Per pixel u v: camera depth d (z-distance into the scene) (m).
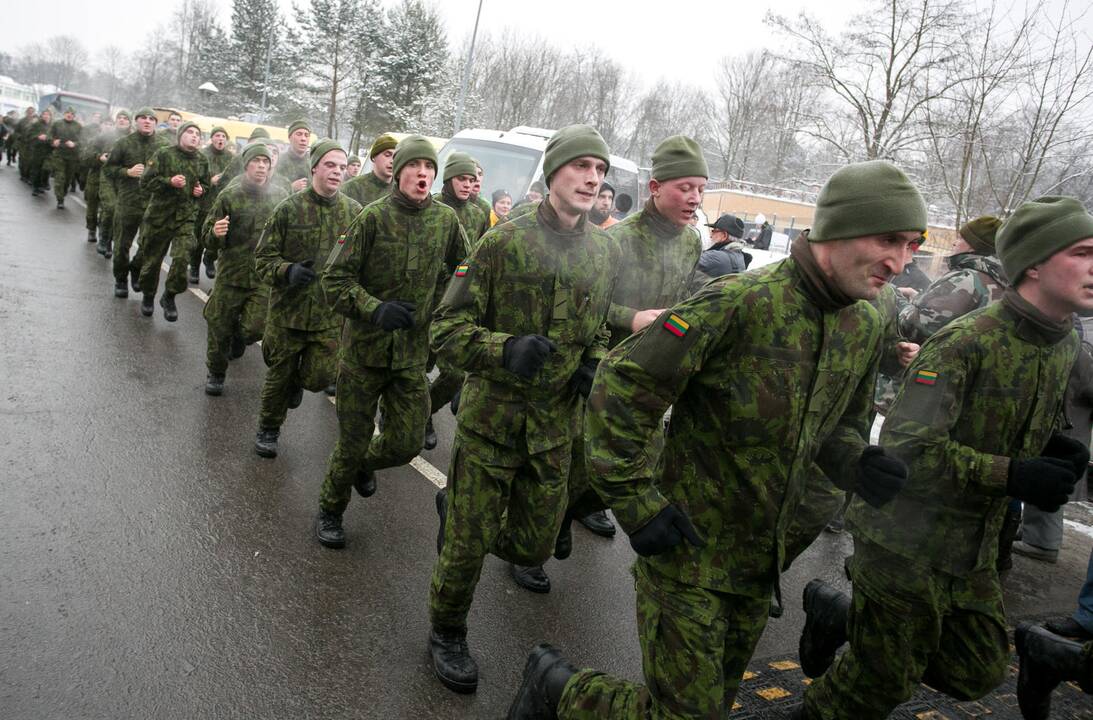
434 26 42.06
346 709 2.79
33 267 9.38
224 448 5.04
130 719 2.58
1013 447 2.46
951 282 3.88
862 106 18.94
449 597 2.93
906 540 2.40
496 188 9.06
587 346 3.04
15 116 23.73
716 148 52.22
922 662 2.49
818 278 1.90
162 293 9.26
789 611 4.09
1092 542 5.74
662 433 3.70
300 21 43.41
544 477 2.94
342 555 3.89
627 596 3.95
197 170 7.68
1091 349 4.69
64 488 4.12
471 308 2.87
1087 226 2.28
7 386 5.46
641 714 2.10
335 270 3.57
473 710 2.88
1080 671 2.73
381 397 3.80
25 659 2.78
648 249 3.72
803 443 1.95
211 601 3.33
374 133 42.56
